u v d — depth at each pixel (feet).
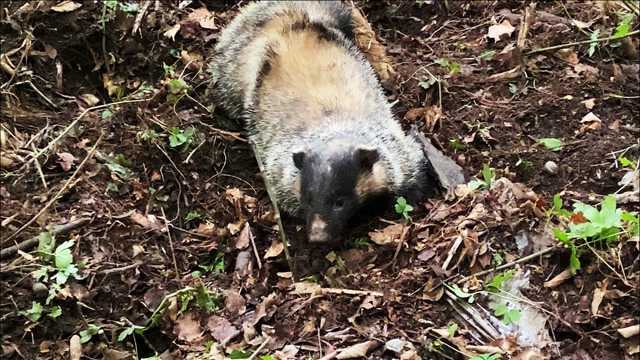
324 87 6.94
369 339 5.94
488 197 6.45
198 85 7.56
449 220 6.42
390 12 8.09
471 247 6.19
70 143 6.92
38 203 6.58
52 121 7.07
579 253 6.10
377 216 6.68
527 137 7.01
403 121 7.28
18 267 6.23
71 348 6.04
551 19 7.75
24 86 7.20
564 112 7.10
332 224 6.32
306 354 5.92
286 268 6.48
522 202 6.43
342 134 6.61
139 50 7.58
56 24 7.46
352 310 6.09
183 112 7.29
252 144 7.12
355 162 6.43
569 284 6.05
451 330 5.91
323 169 6.37
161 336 6.21
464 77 7.44
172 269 6.47
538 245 6.20
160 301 6.26
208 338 6.13
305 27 7.35
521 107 7.16
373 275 6.25
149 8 7.75
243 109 7.36
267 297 6.25
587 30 7.63
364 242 6.46
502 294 6.04
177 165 6.99
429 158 6.86
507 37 7.70
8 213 6.50
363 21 7.84
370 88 7.07
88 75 7.53
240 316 6.21
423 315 6.03
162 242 6.59
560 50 7.48
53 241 6.33
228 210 6.80
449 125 7.14
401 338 5.93
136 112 7.18
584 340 5.85
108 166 6.81
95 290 6.24
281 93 7.02
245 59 7.39
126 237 6.52
